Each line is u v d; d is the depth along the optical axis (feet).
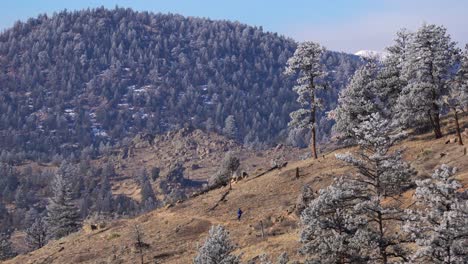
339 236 80.89
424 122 217.77
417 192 73.26
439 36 195.62
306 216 84.23
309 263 83.56
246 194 212.84
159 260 169.89
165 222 206.80
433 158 183.21
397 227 108.68
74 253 195.11
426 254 70.54
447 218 67.92
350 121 214.48
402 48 229.45
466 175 151.94
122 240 197.57
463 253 69.10
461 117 226.17
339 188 84.69
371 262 82.74
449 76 197.06
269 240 157.38
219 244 110.01
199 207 214.48
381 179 85.30
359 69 224.12
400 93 212.84
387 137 87.71
